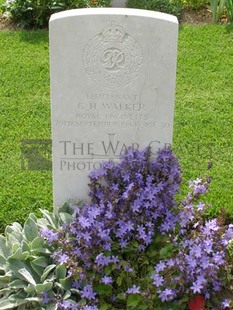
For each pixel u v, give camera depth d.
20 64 6.01
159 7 6.84
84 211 3.44
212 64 6.00
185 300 3.19
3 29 6.80
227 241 3.31
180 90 5.57
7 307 3.28
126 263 3.30
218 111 5.25
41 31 6.68
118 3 6.84
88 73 3.36
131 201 3.42
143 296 3.15
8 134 4.94
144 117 3.53
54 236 3.36
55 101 3.45
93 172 3.62
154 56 3.34
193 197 3.62
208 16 7.02
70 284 3.33
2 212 4.09
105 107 3.48
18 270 3.32
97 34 3.26
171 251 3.38
